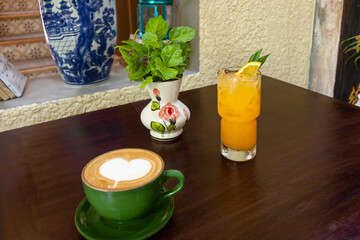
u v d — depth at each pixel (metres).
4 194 0.63
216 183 0.63
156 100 0.77
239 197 0.59
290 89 1.09
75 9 1.08
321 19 1.53
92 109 1.23
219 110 0.70
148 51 0.75
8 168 0.72
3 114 1.09
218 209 0.56
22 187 0.65
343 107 0.93
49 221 0.55
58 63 1.21
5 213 0.58
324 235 0.49
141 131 0.86
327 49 1.54
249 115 0.66
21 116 1.12
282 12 1.46
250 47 1.44
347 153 0.70
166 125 0.77
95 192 0.47
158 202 0.56
